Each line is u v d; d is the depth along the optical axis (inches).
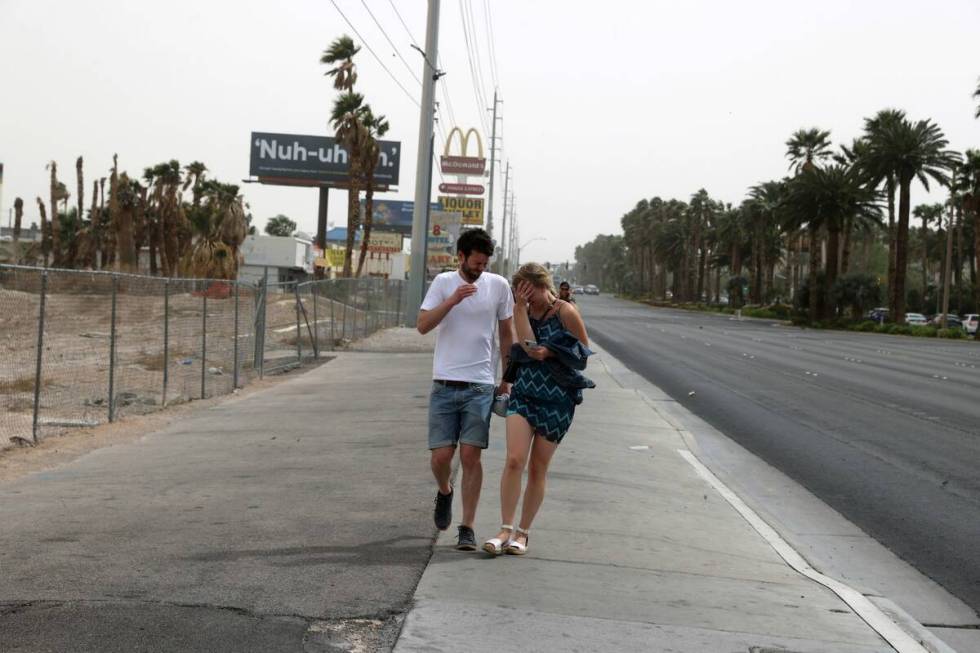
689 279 5300.2
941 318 2748.5
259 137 3976.4
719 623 204.4
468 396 247.1
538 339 246.2
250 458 410.0
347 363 987.9
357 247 3919.8
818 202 2856.8
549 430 244.7
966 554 297.7
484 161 3134.8
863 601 231.0
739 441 528.1
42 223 2829.7
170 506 305.0
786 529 327.9
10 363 500.4
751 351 1387.8
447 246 2317.9
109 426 516.4
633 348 1389.0
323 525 275.6
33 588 207.5
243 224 2331.4
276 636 179.6
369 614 194.4
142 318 627.5
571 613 202.2
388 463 388.2
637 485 365.4
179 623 184.9
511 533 249.0
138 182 2854.3
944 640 221.0
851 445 513.7
